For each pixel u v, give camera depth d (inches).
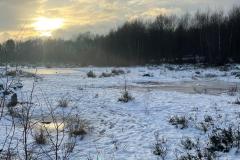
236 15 2716.5
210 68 1951.3
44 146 366.6
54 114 562.9
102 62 3144.7
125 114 573.3
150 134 438.3
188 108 604.4
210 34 2583.7
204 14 2979.8
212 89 997.8
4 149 342.3
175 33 3056.1
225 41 2512.3
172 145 385.1
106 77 1470.2
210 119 491.8
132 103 679.1
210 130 440.1
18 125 454.0
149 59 3034.0
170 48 2913.4
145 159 340.2
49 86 1005.2
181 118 495.5
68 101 682.2
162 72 1765.5
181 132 442.9
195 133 434.3
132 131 454.9
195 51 2817.4
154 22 3339.1
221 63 2156.7
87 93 839.7
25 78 1250.0
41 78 1298.0
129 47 3211.1
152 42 3127.5
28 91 850.1
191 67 2079.2
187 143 383.9
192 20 3095.5
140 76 1536.7
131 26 3373.5
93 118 542.0
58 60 3654.0
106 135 434.9
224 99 717.9
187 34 2957.7
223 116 514.3
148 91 898.1
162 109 609.0
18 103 639.8
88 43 3880.4
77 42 4013.3
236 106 608.1
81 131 434.0
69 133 423.2
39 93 827.4
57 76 1515.7
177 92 881.5
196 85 1146.0
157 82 1272.1
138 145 390.6
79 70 2252.7
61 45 3809.1
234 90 933.2
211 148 358.6
